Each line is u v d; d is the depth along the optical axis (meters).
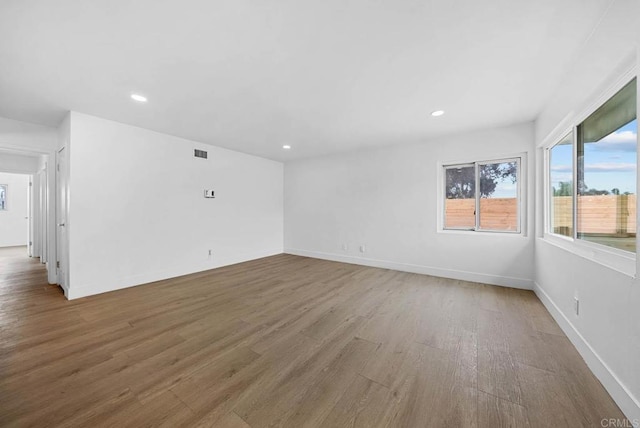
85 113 3.13
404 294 3.30
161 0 1.43
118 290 3.43
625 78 1.57
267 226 5.80
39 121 3.39
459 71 2.19
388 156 4.65
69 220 3.07
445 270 4.11
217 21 1.60
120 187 3.49
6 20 1.55
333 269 4.63
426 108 2.97
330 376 1.69
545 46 1.85
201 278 4.04
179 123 3.50
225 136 4.11
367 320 2.54
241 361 1.85
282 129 3.75
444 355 1.93
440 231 4.18
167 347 2.04
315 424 1.31
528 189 3.43
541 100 2.74
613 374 1.49
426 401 1.46
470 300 3.08
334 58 2.01
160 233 3.93
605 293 1.60
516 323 2.46
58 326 2.38
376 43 1.83
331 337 2.21
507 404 1.44
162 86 2.45
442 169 4.21
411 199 4.41
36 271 4.43
